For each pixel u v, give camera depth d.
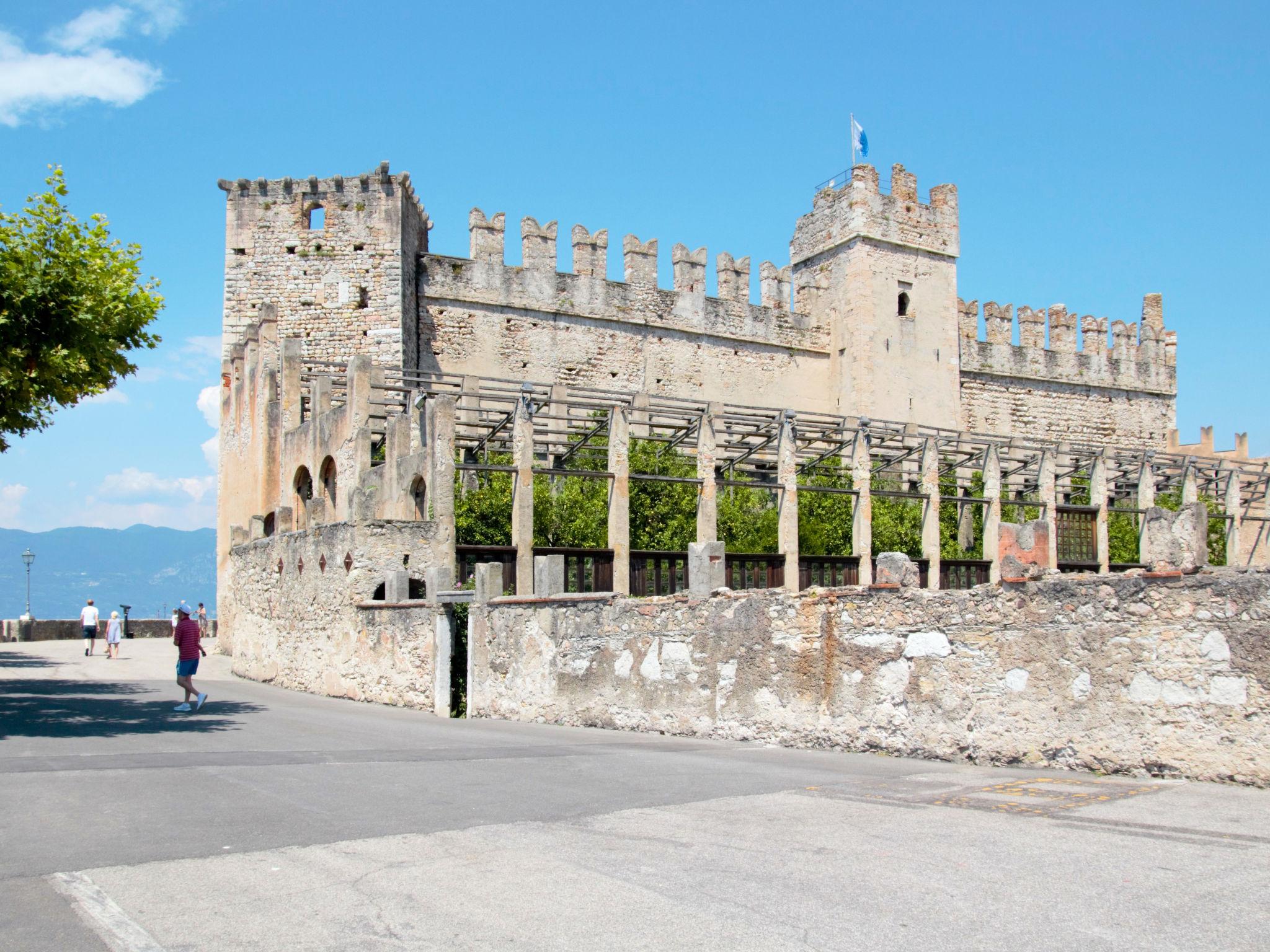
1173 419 64.06
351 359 33.31
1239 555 48.62
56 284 16.28
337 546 26.06
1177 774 10.30
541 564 18.27
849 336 53.69
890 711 12.69
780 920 6.61
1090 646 11.00
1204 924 6.45
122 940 6.31
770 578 37.38
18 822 9.27
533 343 47.00
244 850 8.27
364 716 19.78
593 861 7.89
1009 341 58.91
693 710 15.20
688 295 51.12
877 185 54.38
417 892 7.18
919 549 42.88
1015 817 9.12
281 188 42.81
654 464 38.16
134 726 17.12
